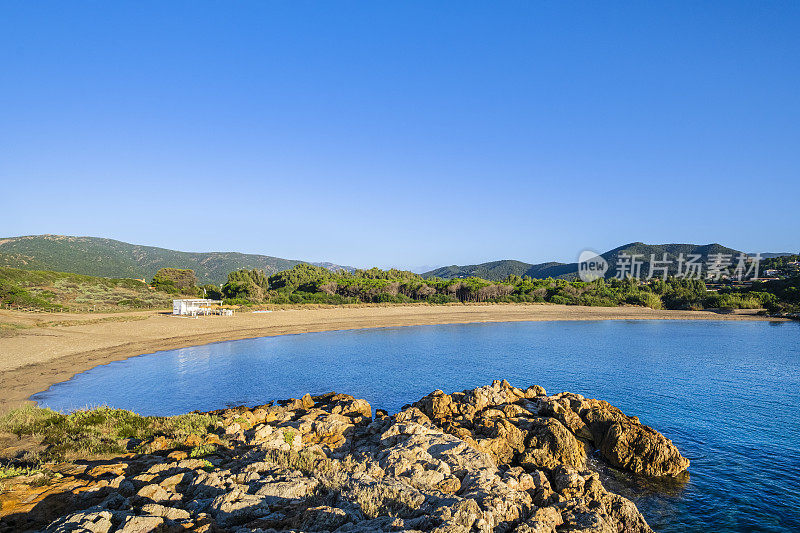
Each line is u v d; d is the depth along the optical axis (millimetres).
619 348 57375
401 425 19766
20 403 29438
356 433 21828
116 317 71625
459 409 25641
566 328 80062
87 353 47625
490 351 55031
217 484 12344
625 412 30344
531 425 22609
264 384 37656
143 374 39969
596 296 126312
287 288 134125
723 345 60094
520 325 84562
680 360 49188
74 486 12125
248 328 71562
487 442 20359
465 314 99062
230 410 26922
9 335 52375
